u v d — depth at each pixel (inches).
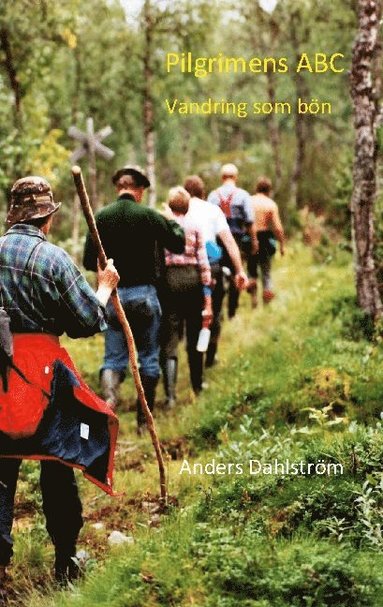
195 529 174.2
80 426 168.6
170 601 148.9
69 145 943.0
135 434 302.7
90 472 170.7
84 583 171.5
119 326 285.6
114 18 758.5
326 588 147.0
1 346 160.6
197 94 906.1
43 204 171.8
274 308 452.1
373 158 323.6
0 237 170.9
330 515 185.0
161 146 1401.3
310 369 290.2
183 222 324.8
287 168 1025.5
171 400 329.7
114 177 291.6
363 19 316.2
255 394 294.4
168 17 692.1
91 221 178.2
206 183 1077.8
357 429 222.2
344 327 329.1
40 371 163.5
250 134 1507.1
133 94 863.1
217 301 365.4
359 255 327.3
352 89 320.8
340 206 519.8
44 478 176.6
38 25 543.8
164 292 325.1
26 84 565.0
